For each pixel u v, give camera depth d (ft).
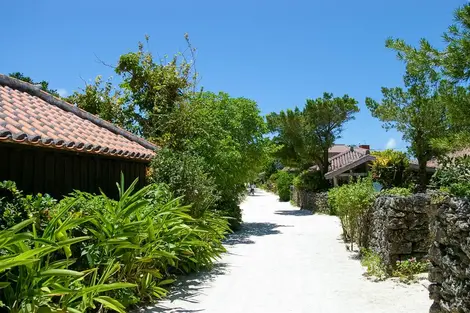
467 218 15.48
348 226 42.32
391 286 26.08
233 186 57.41
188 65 60.80
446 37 18.81
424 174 53.21
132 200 21.50
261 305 22.67
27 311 14.35
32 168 23.04
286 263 34.71
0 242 13.04
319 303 22.88
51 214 17.83
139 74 61.62
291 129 98.27
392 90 53.26
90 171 28.19
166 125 53.01
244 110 59.77
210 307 22.35
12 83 31.35
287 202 131.95
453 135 21.06
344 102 96.32
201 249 31.50
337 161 101.60
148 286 23.26
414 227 28.96
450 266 16.69
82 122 33.37
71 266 18.84
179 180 32.04
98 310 19.63
